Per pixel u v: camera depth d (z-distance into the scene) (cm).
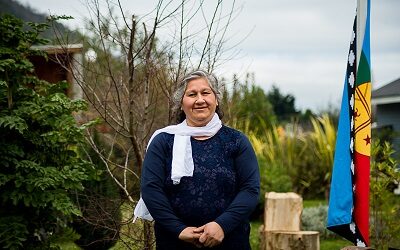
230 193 293
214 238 276
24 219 462
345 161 382
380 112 1534
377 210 564
